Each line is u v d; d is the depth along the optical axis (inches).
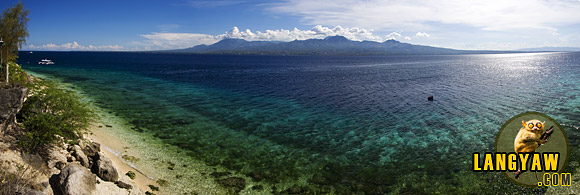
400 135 1299.2
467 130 1353.3
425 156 1067.3
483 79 3508.9
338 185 872.3
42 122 822.5
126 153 1003.9
